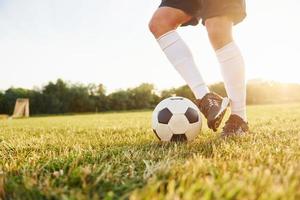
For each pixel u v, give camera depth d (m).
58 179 0.69
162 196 0.52
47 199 0.59
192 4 1.35
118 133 1.91
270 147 1.05
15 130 2.69
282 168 0.72
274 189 0.52
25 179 0.67
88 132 2.09
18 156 1.05
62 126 3.27
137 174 0.75
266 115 4.01
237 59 1.31
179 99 1.40
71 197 0.54
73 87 29.50
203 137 1.48
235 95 1.36
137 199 0.50
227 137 1.32
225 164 0.74
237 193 0.52
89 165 0.79
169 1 1.36
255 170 0.65
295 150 0.99
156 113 1.39
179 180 0.63
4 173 0.75
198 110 1.39
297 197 0.51
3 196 0.62
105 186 0.64
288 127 1.93
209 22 1.26
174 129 1.34
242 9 1.24
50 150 1.20
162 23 1.36
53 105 27.80
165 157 0.90
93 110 29.31
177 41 1.37
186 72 1.36
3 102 27.02
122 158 0.93
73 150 1.12
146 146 1.23
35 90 28.75
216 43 1.30
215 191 0.52
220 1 1.22
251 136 1.34
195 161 0.78
